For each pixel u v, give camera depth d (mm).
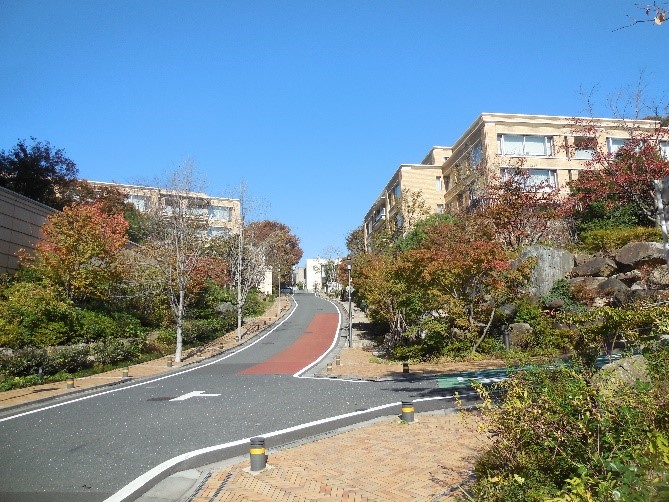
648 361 6020
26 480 6816
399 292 21344
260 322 39250
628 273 18250
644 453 3596
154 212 27031
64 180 31203
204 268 27531
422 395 11969
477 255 17688
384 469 6758
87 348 19172
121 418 10836
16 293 19219
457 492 5590
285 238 64812
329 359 21875
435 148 47000
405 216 35281
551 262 20656
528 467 4582
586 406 4336
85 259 21578
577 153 35156
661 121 22109
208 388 14758
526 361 7312
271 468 7031
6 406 12281
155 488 6566
